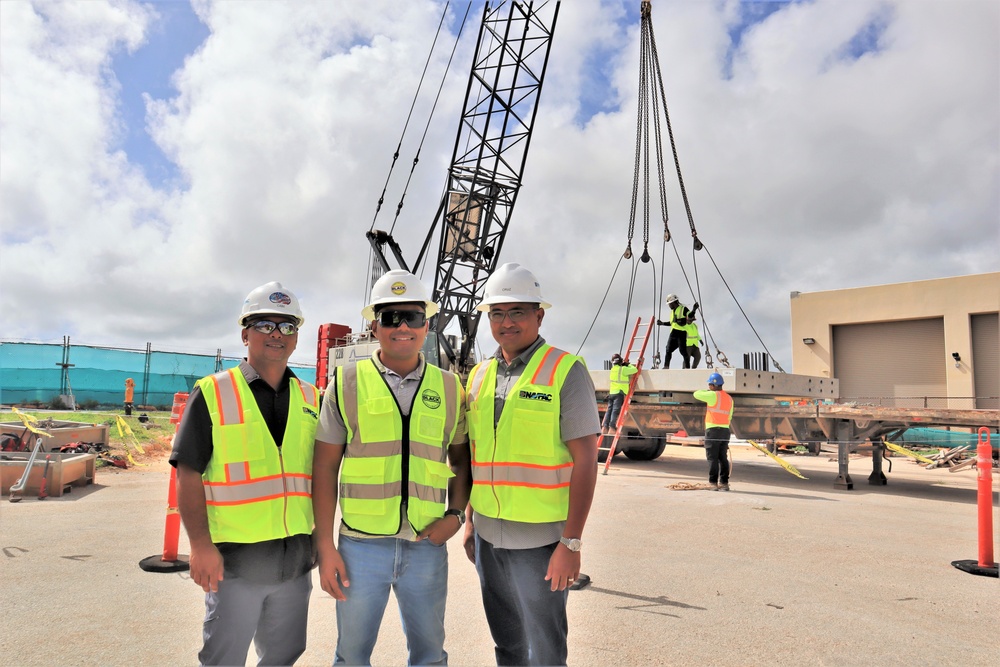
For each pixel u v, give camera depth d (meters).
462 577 5.35
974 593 5.01
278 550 2.69
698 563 5.80
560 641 2.81
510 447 2.86
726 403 10.52
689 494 9.84
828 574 5.48
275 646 2.75
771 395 12.24
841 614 4.50
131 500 8.56
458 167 18.84
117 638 3.93
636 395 13.34
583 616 4.42
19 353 21.39
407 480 2.80
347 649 2.76
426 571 2.82
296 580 2.76
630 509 8.49
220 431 2.65
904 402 25.48
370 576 2.73
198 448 2.59
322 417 2.85
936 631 4.20
